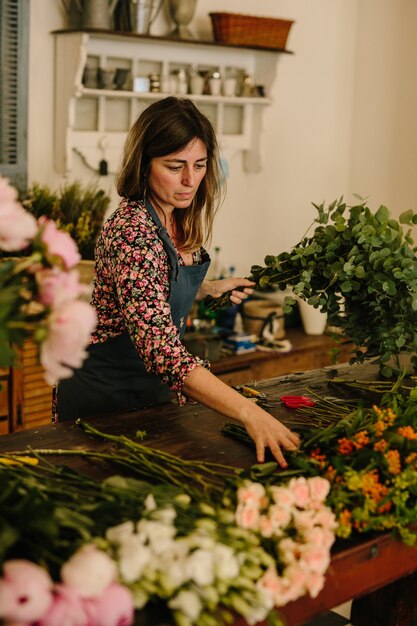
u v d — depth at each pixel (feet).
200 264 9.21
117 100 14.82
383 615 9.08
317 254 8.77
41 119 14.02
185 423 7.73
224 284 9.37
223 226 16.98
